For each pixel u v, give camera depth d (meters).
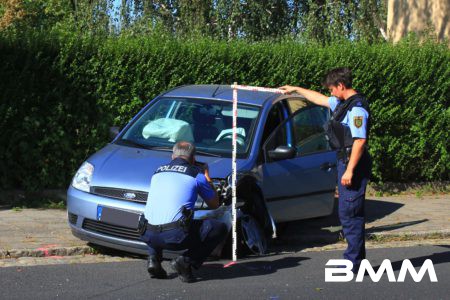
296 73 12.23
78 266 7.77
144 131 8.91
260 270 7.81
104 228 7.78
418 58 13.15
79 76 11.05
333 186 9.67
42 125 10.91
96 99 11.20
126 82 11.32
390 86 13.00
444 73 13.31
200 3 19.53
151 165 8.00
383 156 13.26
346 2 19.92
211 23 20.86
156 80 11.42
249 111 8.96
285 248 9.17
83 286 7.01
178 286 7.10
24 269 7.57
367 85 12.82
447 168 13.72
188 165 7.08
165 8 19.84
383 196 13.13
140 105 11.39
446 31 17.34
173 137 8.74
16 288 6.87
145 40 11.52
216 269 7.80
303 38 13.37
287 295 6.92
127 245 7.66
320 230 9.91
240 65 11.94
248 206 8.44
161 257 7.21
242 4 22.84
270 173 8.62
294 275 7.66
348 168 7.29
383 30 22.56
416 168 13.59
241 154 8.49
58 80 10.94
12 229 9.06
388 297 7.00
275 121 9.05
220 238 7.18
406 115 13.17
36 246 8.23
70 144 11.12
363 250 7.62
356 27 16.92
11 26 11.61
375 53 12.84
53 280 7.19
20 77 10.68
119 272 7.56
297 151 9.16
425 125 13.32
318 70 12.41
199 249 7.10
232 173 7.82
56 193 11.10
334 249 9.15
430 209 11.87
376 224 10.58
